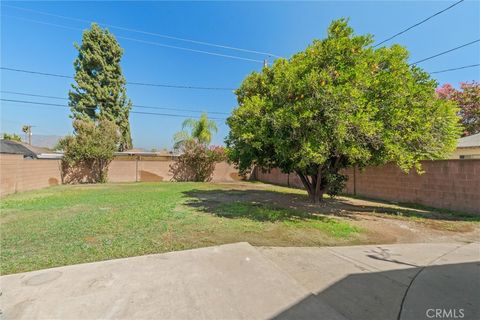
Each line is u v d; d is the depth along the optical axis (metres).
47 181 13.91
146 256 3.38
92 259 3.39
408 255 3.71
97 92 20.83
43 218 5.84
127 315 2.08
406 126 5.92
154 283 2.62
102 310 2.14
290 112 5.56
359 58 6.00
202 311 2.16
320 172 8.18
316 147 5.46
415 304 2.37
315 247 4.04
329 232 4.93
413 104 5.95
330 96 5.17
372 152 6.45
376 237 4.75
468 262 3.44
